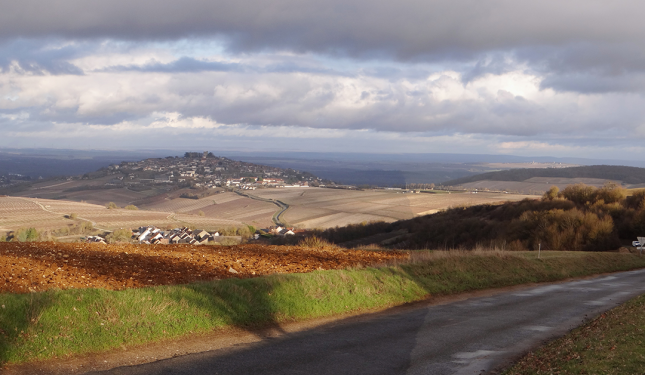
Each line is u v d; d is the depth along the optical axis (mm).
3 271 10734
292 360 7828
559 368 6809
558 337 10188
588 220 46531
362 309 12461
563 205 60781
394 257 19703
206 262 15000
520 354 8727
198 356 7824
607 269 27719
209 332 9203
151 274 12258
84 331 7926
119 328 8297
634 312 11023
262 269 14734
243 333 9414
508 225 50250
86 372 6836
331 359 7980
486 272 19250
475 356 8508
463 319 11906
